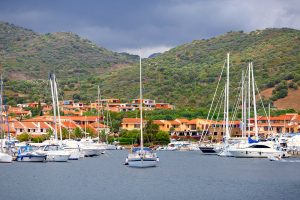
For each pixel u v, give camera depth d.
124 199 64.00
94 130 184.00
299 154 135.00
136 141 178.12
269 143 124.56
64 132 166.00
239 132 182.62
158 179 83.31
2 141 117.50
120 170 96.06
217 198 65.12
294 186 75.88
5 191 69.62
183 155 143.50
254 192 69.94
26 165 103.88
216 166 106.06
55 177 84.69
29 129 181.50
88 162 113.50
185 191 70.50
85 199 63.78
